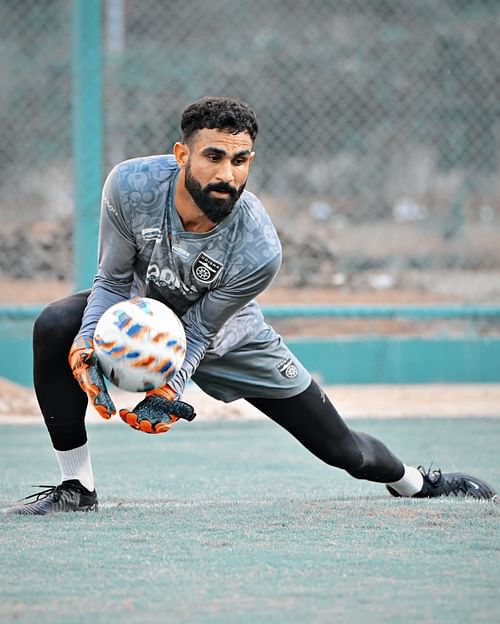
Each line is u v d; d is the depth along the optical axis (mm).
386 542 11109
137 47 44750
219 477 15969
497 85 38562
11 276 41562
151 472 16422
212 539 11227
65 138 49281
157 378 10664
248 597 9047
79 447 12711
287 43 50188
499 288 41406
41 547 10836
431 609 8711
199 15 48000
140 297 11242
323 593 9172
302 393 12852
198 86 47188
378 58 48812
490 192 50656
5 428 20906
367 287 40875
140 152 39844
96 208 25922
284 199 55906
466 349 28297
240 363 12641
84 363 10781
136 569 9945
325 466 17031
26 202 52219
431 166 54438
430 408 24047
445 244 49500
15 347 26516
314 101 45750
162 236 11406
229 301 11695
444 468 16812
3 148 49719
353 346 27859
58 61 47156
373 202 57750
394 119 49812
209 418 22500
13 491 14758
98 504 13375
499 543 11078
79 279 26000
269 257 11562
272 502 13594
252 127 10617
